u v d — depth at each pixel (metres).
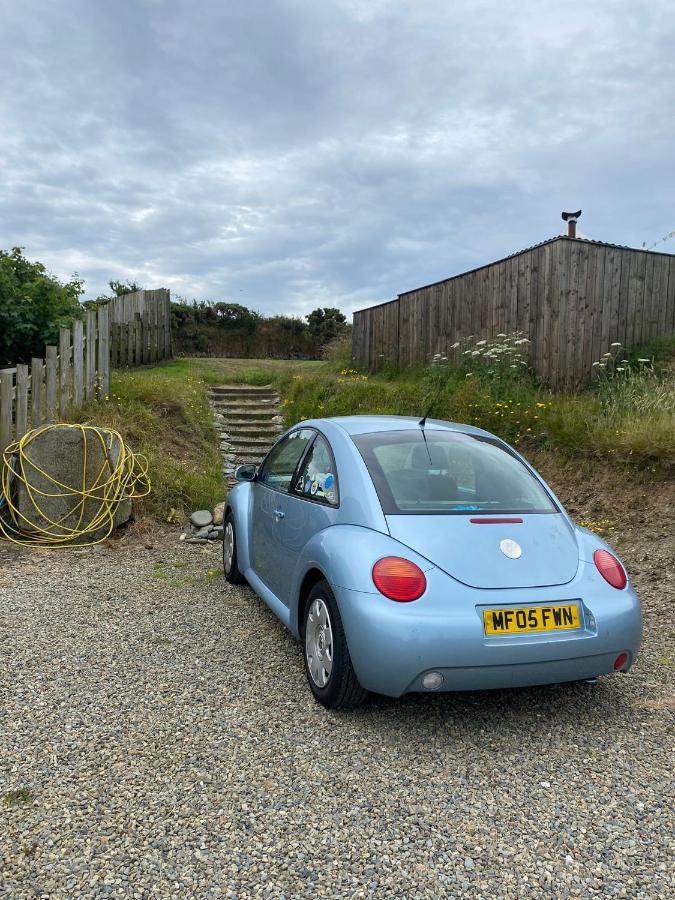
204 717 3.25
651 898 2.12
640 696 3.55
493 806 2.58
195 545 6.75
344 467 3.67
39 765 2.80
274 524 4.38
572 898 2.12
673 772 2.84
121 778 2.72
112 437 7.34
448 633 2.88
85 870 2.20
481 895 2.12
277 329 29.86
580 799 2.63
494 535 3.25
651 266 10.73
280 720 3.24
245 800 2.59
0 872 2.18
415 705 3.43
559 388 10.01
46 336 10.31
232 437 11.70
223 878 2.18
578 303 10.09
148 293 16.12
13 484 6.98
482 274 11.64
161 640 4.23
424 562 3.05
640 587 5.30
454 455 3.86
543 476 8.05
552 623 3.03
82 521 6.89
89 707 3.32
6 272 10.33
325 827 2.44
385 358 14.67
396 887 2.15
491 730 3.18
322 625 3.38
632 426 7.60
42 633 4.28
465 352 11.61
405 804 2.59
